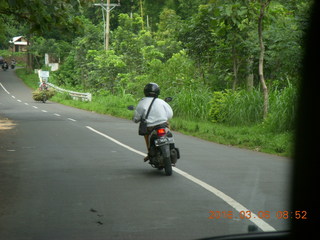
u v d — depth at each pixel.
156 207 8.54
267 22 24.67
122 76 56.91
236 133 23.70
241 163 14.09
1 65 133.25
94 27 76.38
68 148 17.23
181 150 17.23
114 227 7.30
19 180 11.14
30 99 65.25
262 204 8.73
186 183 10.79
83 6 21.62
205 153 16.48
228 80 32.31
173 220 7.68
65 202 8.95
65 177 11.52
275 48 25.88
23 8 20.50
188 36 35.06
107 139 20.30
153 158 12.09
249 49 29.78
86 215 8.00
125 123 29.72
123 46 61.75
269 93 27.44
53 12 20.75
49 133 22.55
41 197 9.38
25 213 8.15
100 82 60.78
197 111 30.47
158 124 12.02
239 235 3.56
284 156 16.33
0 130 23.83
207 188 10.20
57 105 52.78
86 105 49.06
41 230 7.15
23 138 20.41
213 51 34.00
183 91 32.34
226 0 22.52
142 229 7.19
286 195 9.45
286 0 24.88
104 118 34.44
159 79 37.16
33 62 122.19
